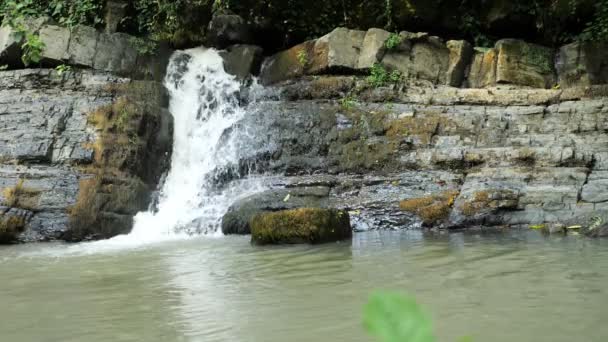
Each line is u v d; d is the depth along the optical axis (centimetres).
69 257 886
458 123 1221
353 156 1236
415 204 1091
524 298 508
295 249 852
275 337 430
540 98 1220
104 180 1209
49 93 1343
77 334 464
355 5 1567
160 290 612
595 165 1076
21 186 1175
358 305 505
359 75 1393
